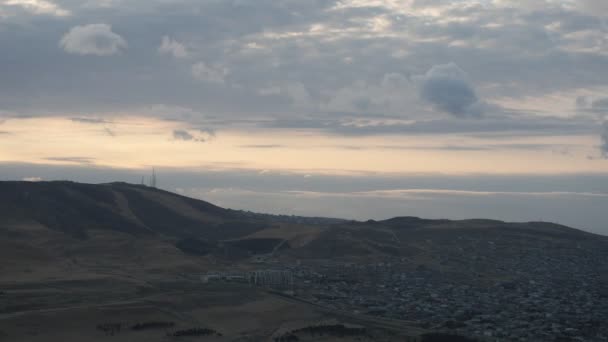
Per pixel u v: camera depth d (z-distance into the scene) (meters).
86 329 152.62
